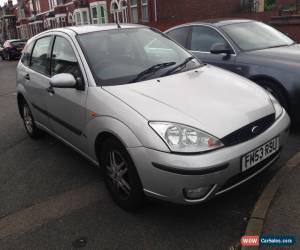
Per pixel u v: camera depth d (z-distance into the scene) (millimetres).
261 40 6137
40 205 3951
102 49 4219
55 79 3912
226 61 5902
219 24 6422
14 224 3646
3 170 4953
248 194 3727
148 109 3283
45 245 3279
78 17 31703
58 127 4719
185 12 20250
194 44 6637
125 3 23594
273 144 3451
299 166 4090
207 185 3014
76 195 4082
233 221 3350
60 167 4859
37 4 44594
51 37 4938
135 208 3539
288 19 12305
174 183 3016
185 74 4070
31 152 5504
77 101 3982
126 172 3473
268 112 3523
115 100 3514
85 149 4125
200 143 3031
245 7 21375
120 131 3299
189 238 3178
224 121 3186
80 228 3467
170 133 3061
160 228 3348
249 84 3992
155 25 19516
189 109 3266
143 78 3910
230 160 3049
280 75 5133
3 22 65375
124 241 3223
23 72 5656
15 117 7734
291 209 3338
